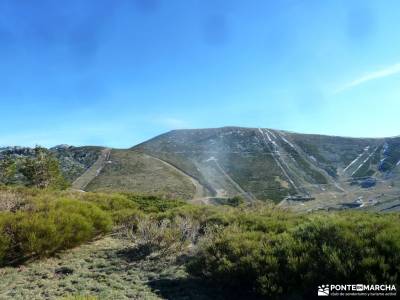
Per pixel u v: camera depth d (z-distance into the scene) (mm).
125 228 13172
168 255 9734
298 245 7262
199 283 7762
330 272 6371
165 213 13969
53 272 8656
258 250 7547
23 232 9461
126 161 120750
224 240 8406
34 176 43344
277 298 6508
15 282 7910
